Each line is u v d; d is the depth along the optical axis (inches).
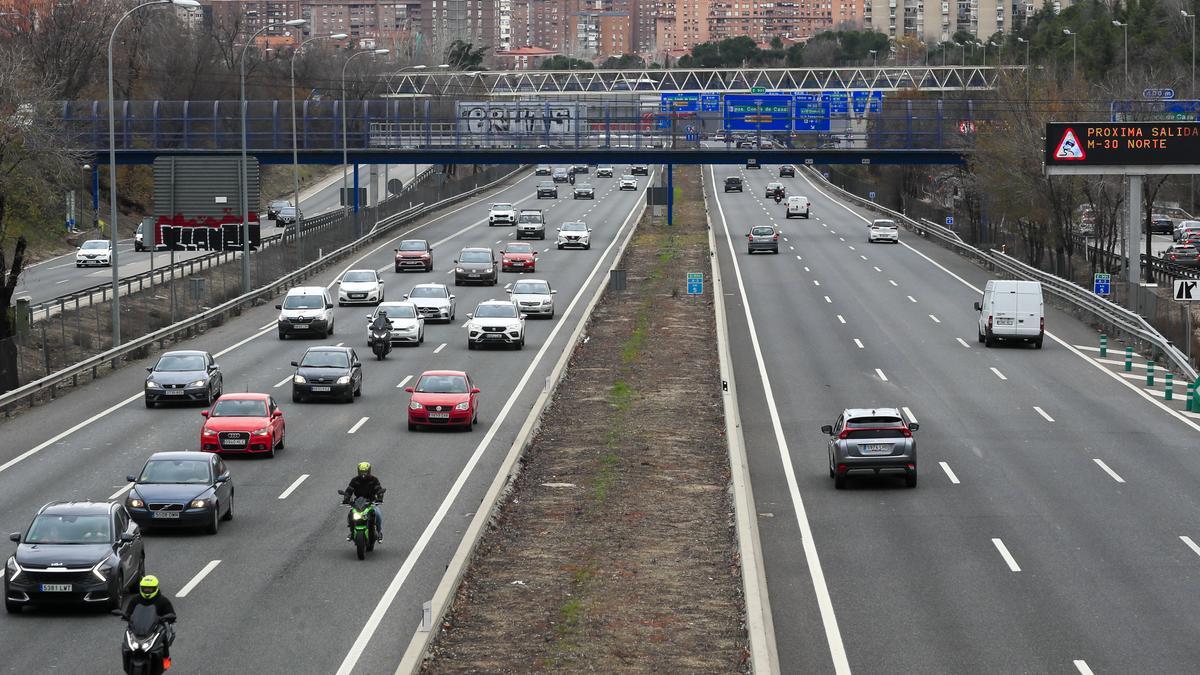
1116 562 2491.4
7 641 2020.2
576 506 2910.9
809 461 3464.6
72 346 5378.9
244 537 2679.6
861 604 2235.5
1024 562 2493.8
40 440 3713.1
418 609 2177.7
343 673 1865.2
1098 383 4623.5
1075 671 1887.3
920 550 2588.6
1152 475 3267.7
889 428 3117.6
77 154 7514.8
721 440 3683.6
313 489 3115.2
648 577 2352.4
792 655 1973.4
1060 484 3176.7
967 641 2028.8
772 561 2514.8
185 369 4269.2
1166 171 6343.5
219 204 7647.6
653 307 6501.0
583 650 1946.4
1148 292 5659.5
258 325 6082.7
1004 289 5349.4
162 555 2539.4
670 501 2960.1
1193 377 4475.9
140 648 1736.0
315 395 4261.8
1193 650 1974.7
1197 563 2481.5
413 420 3804.1
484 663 1891.0
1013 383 4611.2
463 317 6358.3
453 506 2938.0
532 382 4623.5
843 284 7313.0
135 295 6530.5
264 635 2038.6
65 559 2153.1
